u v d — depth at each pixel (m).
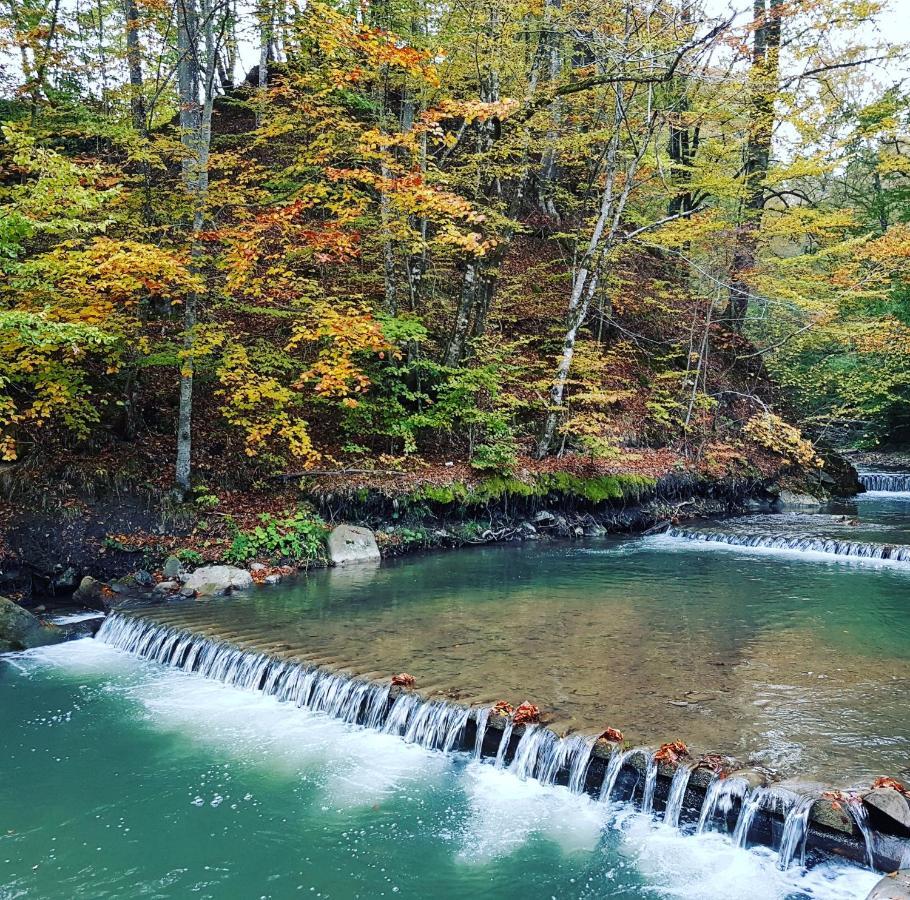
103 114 15.25
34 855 5.12
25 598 10.20
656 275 22.91
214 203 11.35
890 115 18.56
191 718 7.21
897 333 18.31
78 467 11.37
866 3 15.30
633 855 4.93
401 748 6.51
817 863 4.64
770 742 5.71
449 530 14.34
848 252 16.48
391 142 9.95
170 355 11.44
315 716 7.21
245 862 5.04
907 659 7.79
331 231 10.71
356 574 12.03
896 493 23.25
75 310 9.91
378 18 13.55
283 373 13.15
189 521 11.75
